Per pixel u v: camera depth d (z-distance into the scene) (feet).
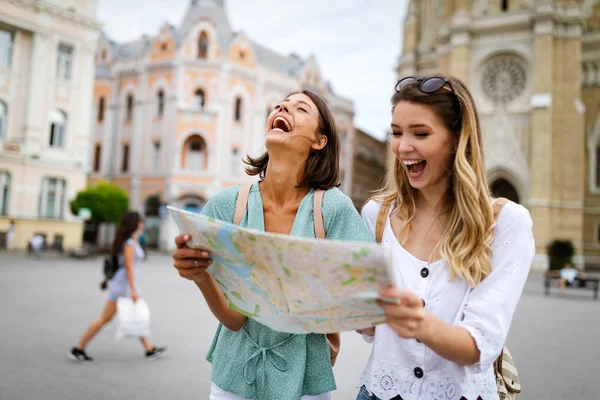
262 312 6.66
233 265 6.23
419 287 6.70
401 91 6.82
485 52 115.24
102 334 28.40
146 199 125.70
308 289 5.59
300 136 7.59
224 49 127.75
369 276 4.94
